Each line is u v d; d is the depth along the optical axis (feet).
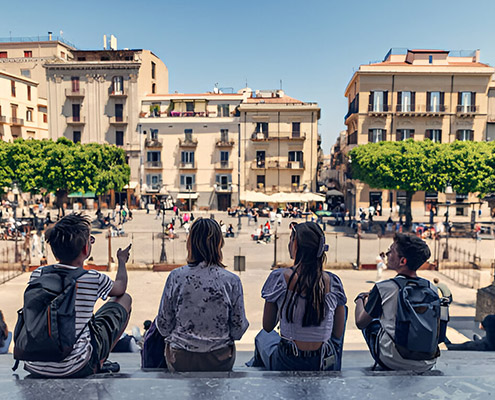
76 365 6.98
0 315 15.56
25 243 70.44
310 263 8.35
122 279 8.71
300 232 8.44
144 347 10.11
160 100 181.98
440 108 160.15
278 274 8.66
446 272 66.85
